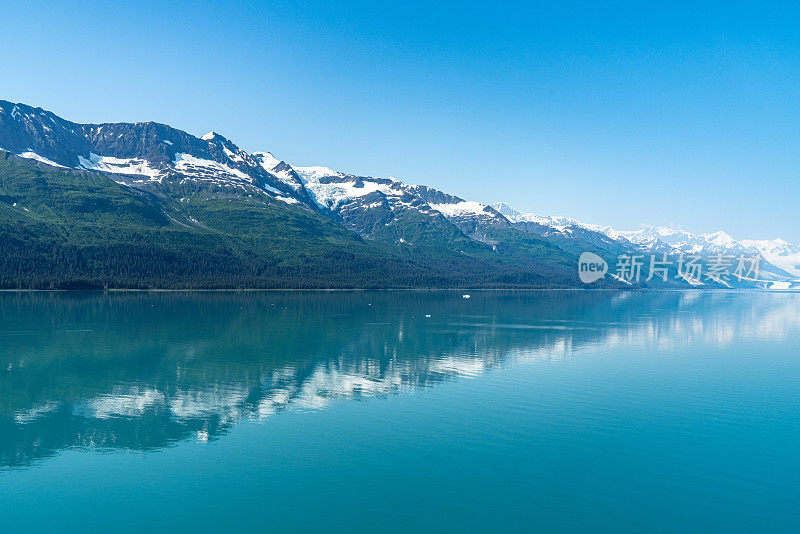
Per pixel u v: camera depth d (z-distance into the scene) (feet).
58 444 175.52
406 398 229.45
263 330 455.22
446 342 393.70
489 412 208.64
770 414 207.21
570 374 278.87
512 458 163.02
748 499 138.51
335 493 140.87
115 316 547.08
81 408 215.51
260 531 124.06
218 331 442.91
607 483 146.72
